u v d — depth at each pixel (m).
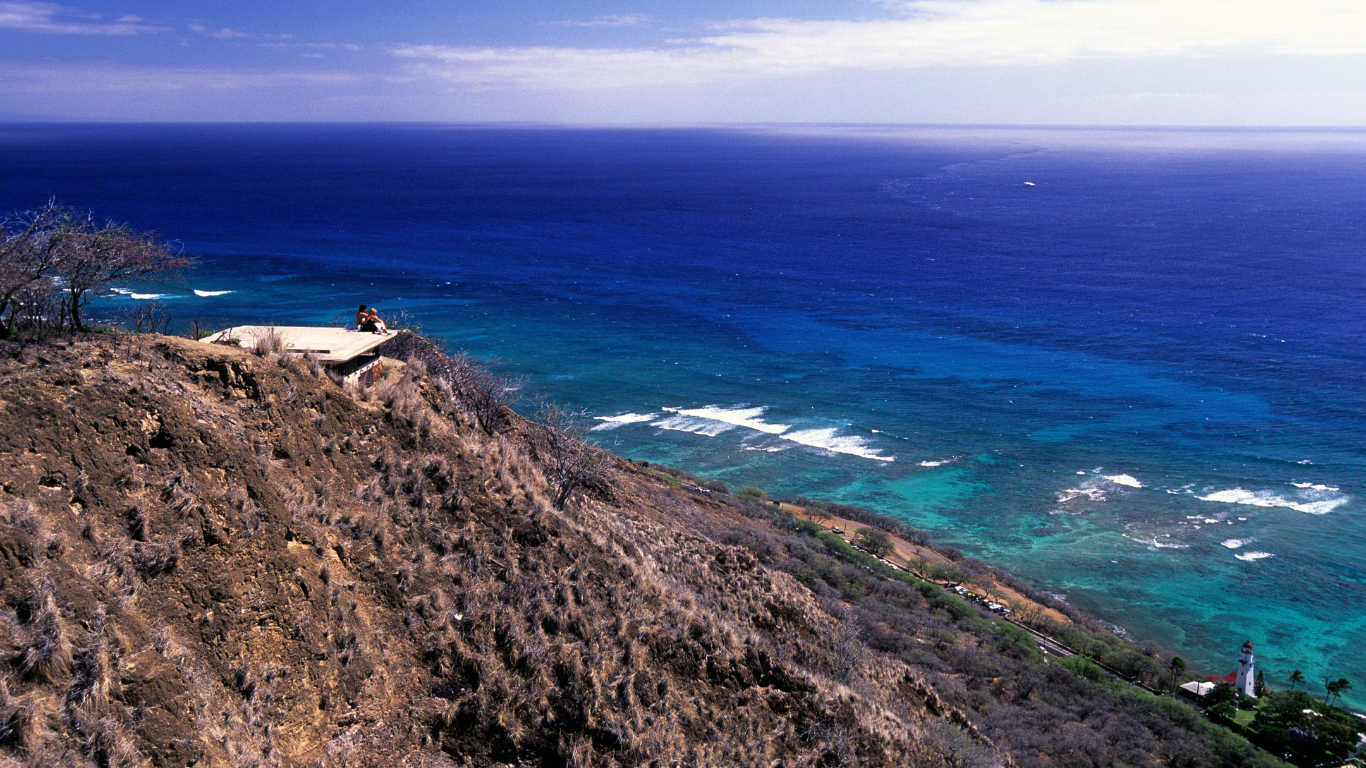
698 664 12.60
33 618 6.80
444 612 10.81
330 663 9.16
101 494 8.18
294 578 9.34
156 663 7.43
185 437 9.27
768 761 11.64
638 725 10.87
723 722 11.90
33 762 6.16
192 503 8.74
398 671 9.88
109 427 8.69
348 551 10.48
